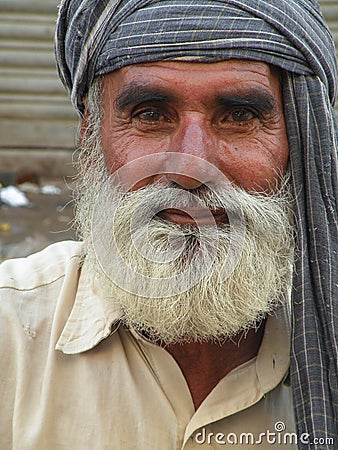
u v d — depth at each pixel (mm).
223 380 1224
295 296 1153
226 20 1134
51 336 1257
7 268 1362
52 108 5797
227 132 1180
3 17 5617
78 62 1255
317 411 1106
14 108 5762
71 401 1220
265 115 1184
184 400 1221
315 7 1261
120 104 1193
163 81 1144
